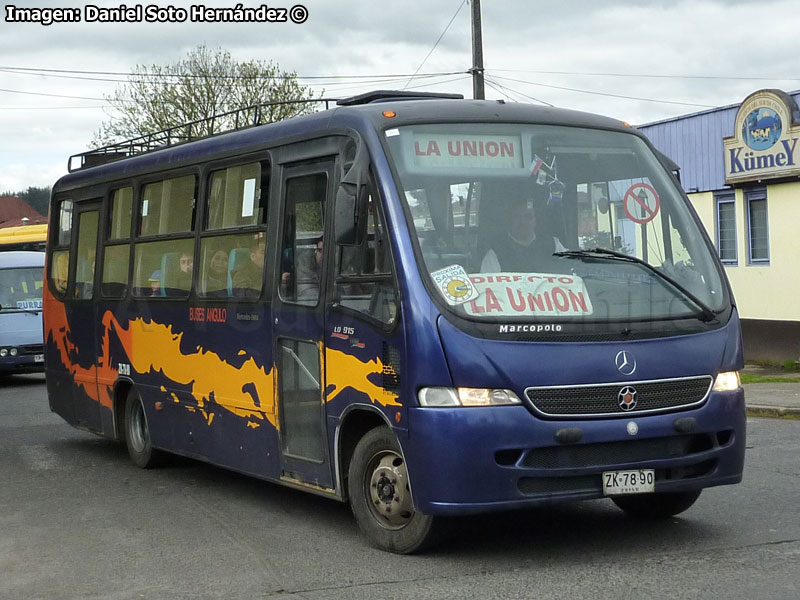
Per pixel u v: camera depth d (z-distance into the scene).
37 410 16.72
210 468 11.08
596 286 6.86
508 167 7.22
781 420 13.46
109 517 8.67
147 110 43.31
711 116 23.06
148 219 10.71
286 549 7.38
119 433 11.48
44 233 30.92
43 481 10.44
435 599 6.00
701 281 7.24
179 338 9.89
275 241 8.34
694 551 6.88
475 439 6.37
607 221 7.33
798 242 21.08
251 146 8.84
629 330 6.74
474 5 26.44
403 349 6.66
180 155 10.10
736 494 8.63
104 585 6.61
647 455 6.72
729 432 7.00
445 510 6.44
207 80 43.25
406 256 6.73
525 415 6.43
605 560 6.74
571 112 7.81
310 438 7.81
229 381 8.99
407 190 6.96
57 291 12.79
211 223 9.46
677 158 24.06
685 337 6.88
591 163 7.44
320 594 6.23
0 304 21.28
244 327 8.71
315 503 9.09
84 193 12.19
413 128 7.22
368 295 7.07
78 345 12.20
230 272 9.03
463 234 6.88
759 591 5.90
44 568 7.09
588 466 6.56
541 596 5.97
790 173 20.83
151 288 10.50
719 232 23.27
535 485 6.52
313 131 7.93
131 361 10.93
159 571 6.90
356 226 6.89
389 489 7.07
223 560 7.14
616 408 6.61
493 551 7.10
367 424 7.48
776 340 21.72
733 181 22.23
